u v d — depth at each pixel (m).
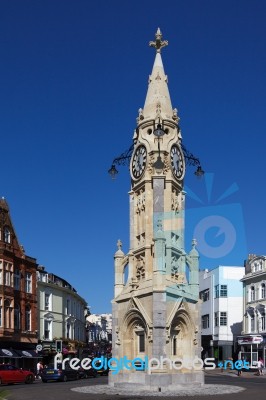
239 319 84.50
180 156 41.19
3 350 59.16
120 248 41.34
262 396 31.31
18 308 64.56
